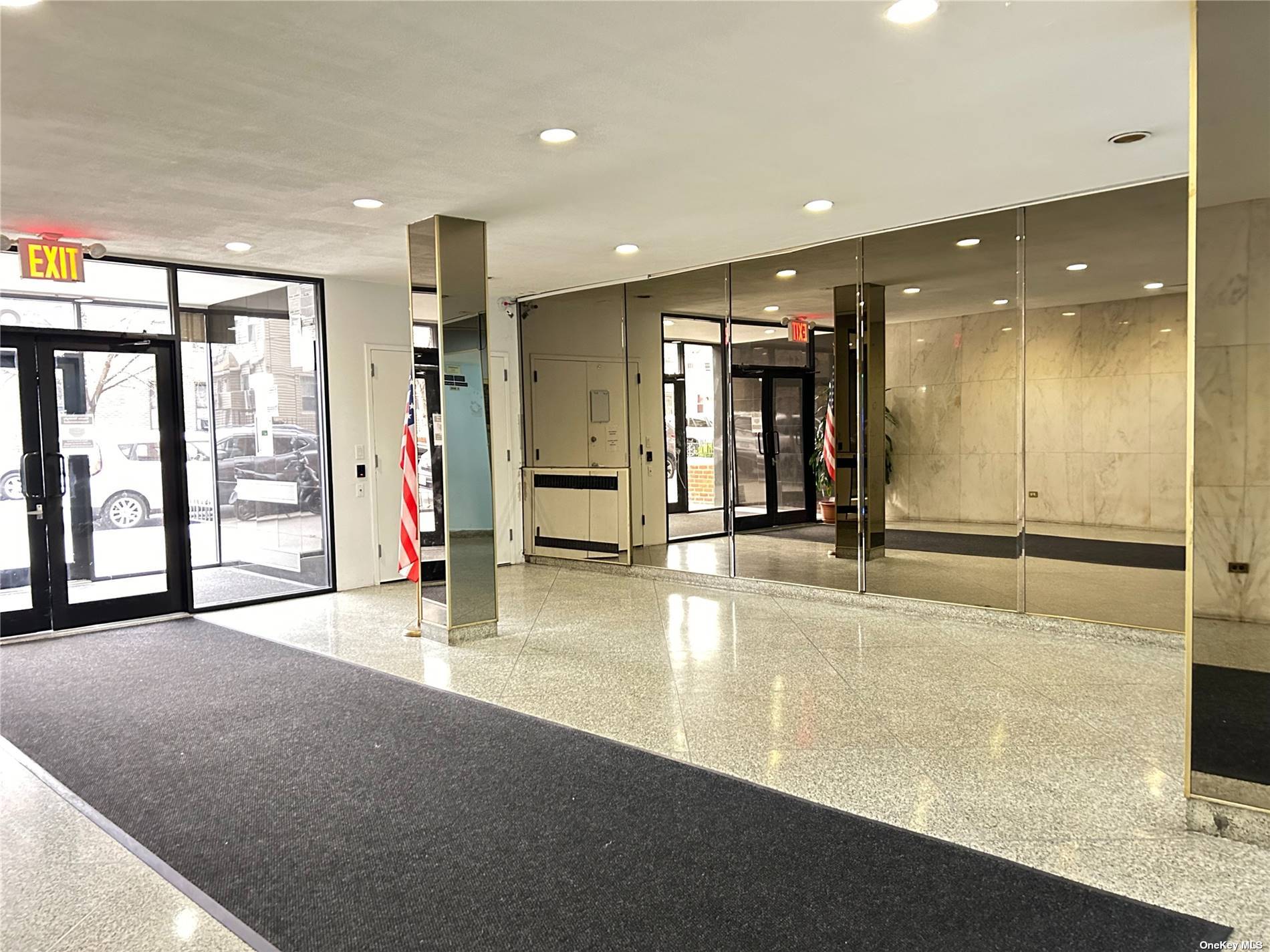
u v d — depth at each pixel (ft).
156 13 9.04
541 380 29.12
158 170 14.37
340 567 25.11
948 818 9.84
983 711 13.29
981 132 13.26
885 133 13.25
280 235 19.19
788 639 18.07
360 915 8.23
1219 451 9.14
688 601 22.53
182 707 14.66
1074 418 17.81
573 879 8.77
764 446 23.24
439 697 14.96
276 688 15.67
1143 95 11.89
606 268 24.38
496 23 9.48
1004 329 18.66
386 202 16.70
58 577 20.15
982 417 19.15
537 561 29.68
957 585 19.70
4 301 19.30
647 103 11.88
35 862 9.48
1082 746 11.86
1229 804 9.20
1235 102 8.94
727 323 23.76
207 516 22.56
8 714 14.48
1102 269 17.15
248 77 10.76
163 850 9.66
